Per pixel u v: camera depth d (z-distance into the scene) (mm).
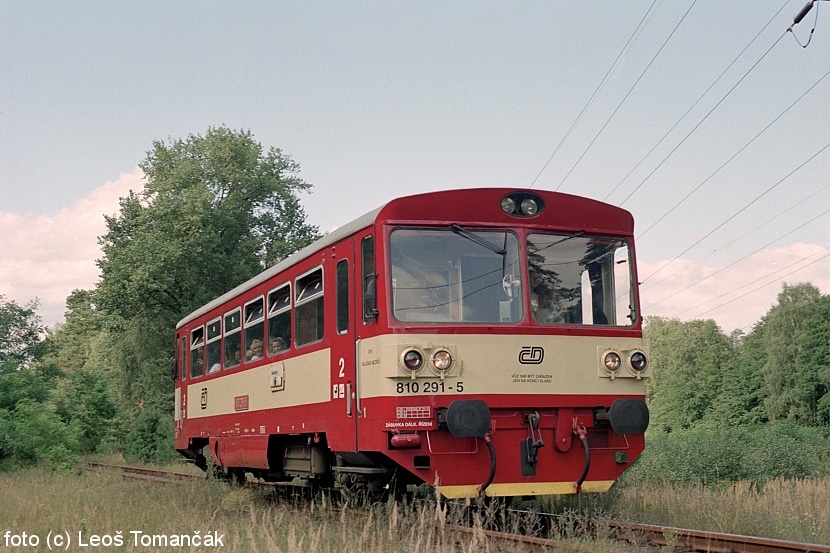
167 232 45312
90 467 26109
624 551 8727
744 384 77625
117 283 44125
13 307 41312
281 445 15062
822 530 9961
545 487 10922
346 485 12602
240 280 47375
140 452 34094
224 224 47531
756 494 13625
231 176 48219
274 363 14555
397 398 10492
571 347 11219
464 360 10734
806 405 70812
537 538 9273
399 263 10852
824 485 15234
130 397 46500
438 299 10883
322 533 9633
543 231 11430
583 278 11531
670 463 18547
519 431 10930
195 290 46094
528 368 10969
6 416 25625
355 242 11586
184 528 10781
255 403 15516
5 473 22109
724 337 103188
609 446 11320
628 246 11875
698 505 11789
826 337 70062
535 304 11203
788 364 74500
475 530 9078
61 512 12211
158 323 46781
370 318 10961
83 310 50594
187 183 47812
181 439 21344
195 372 20047
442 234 11062
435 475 10445
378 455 11445
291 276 13961
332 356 12148
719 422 77188
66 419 36812
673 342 105000
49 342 42156
